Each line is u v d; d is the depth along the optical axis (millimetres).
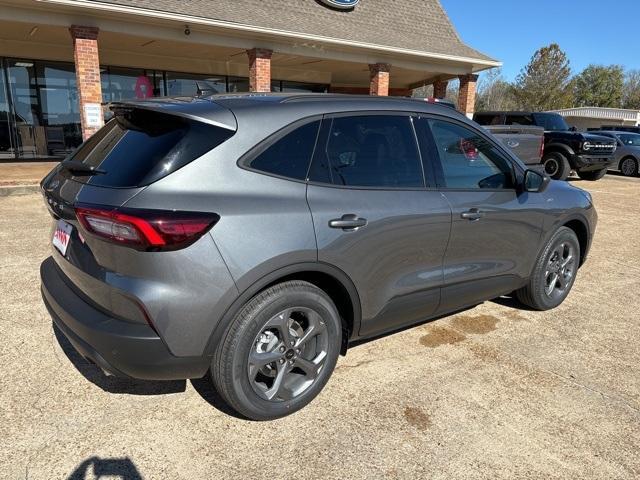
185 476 2277
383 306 3025
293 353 2713
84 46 10930
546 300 4281
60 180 2770
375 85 15469
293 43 13562
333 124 2838
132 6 10734
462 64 16500
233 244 2354
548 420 2793
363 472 2344
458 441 2588
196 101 2693
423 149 3213
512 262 3791
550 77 46906
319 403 2881
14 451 2385
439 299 3342
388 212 2895
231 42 12766
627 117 41219
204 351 2393
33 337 3496
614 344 3771
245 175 2479
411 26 17250
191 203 2305
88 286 2443
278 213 2498
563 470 2408
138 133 2615
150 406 2791
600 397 3041
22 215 7324
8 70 14352
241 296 2408
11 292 4270
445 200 3213
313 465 2377
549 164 13773
